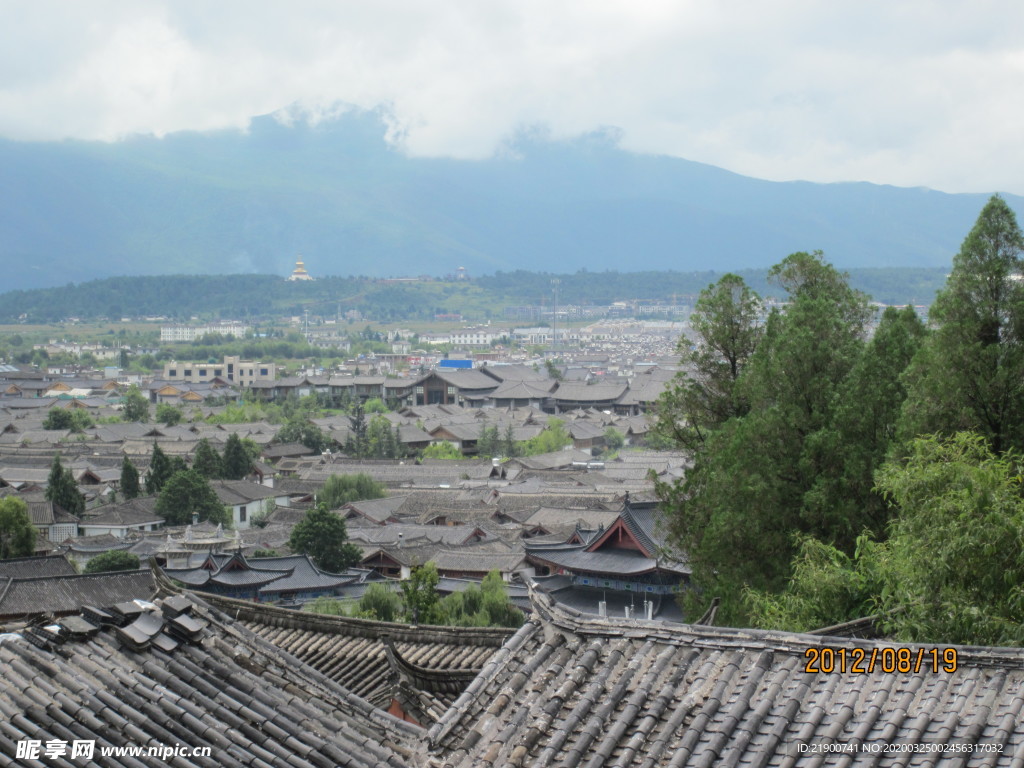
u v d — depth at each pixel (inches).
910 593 760.3
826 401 1163.9
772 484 1128.8
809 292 1406.3
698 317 1413.6
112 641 574.2
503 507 4069.9
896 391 1125.1
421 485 4862.2
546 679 515.5
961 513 761.0
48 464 5236.2
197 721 522.0
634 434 7214.6
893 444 1037.8
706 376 1423.5
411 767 509.7
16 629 590.2
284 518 4138.8
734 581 1128.8
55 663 546.9
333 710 568.4
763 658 502.3
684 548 1352.1
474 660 925.8
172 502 3961.6
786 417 1152.2
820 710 472.7
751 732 466.9
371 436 6412.4
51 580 2048.5
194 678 554.3
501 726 495.5
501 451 6348.4
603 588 1894.7
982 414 1009.5
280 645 981.8
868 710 468.1
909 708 466.0
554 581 1998.0
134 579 2145.7
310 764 514.6
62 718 507.5
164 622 586.6
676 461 5162.4
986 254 1034.7
